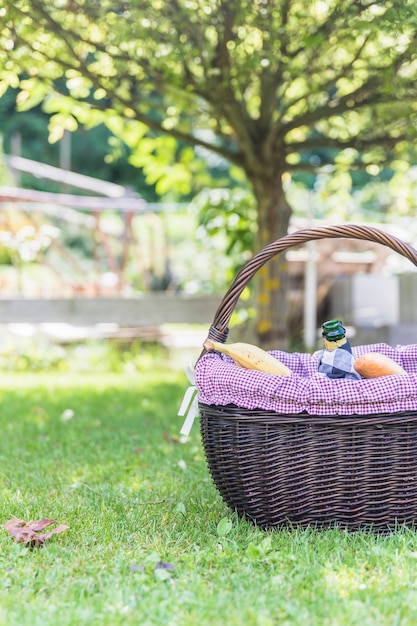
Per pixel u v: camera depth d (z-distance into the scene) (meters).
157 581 2.04
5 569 2.14
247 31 4.45
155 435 4.27
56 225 13.32
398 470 2.29
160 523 2.59
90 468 3.49
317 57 4.90
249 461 2.36
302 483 2.32
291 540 2.29
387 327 7.27
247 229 7.00
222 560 2.17
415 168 6.97
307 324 7.53
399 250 2.35
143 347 8.73
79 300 7.73
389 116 5.32
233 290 2.52
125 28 4.17
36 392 6.05
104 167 18.83
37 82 5.20
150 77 5.24
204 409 2.49
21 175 16.84
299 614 1.83
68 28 4.52
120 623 1.80
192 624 1.77
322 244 8.02
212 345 2.53
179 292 10.37
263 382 2.27
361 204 11.84
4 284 9.76
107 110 5.54
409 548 2.26
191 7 4.17
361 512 2.34
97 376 7.29
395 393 2.21
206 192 7.45
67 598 1.94
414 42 4.05
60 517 2.66
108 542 2.39
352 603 1.87
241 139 5.70
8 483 3.19
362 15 4.02
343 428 2.26
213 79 4.79
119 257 12.19
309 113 5.56
